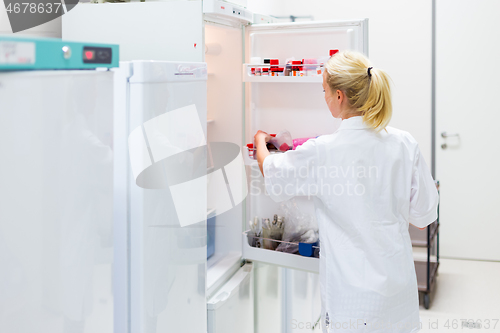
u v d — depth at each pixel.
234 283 1.84
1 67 0.76
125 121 1.20
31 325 0.90
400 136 1.46
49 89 0.89
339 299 1.41
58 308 0.96
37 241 0.89
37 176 0.88
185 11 1.59
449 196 3.64
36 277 0.90
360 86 1.40
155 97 1.23
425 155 3.64
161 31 1.63
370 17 3.60
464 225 3.64
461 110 3.53
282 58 1.90
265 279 2.13
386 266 1.38
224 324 1.74
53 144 0.91
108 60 1.02
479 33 3.42
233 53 1.91
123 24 1.68
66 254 0.97
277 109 1.95
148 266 1.25
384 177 1.41
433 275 2.94
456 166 3.60
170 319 1.38
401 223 1.46
